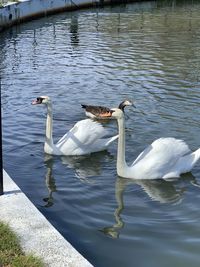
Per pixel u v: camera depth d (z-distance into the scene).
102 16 34.88
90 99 14.38
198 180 9.32
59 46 23.06
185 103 13.78
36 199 8.37
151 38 25.55
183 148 9.58
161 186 9.04
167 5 42.53
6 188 7.16
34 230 6.12
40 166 9.88
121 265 6.27
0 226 6.05
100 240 6.93
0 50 22.33
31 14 32.66
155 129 11.72
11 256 5.54
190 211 7.99
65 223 7.47
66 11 37.19
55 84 16.02
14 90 15.30
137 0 44.28
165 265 6.30
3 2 30.88
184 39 25.30
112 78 16.72
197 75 17.16
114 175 9.51
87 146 10.61
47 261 5.50
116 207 8.10
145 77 16.88
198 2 44.44
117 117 9.14
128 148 10.64
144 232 7.20
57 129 12.04
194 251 6.66
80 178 9.34
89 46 22.95
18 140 11.18
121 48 22.47
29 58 20.33
